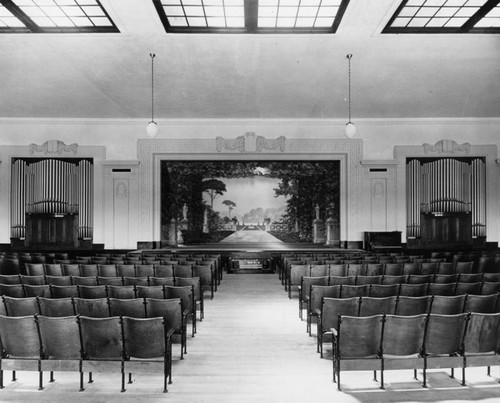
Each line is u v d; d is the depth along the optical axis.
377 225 15.65
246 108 14.59
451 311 5.30
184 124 15.77
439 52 10.91
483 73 12.05
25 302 5.30
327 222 16.02
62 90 13.13
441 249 15.47
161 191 16.05
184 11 9.25
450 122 15.67
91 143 15.73
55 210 15.54
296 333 6.50
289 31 9.91
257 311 7.93
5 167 15.52
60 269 8.55
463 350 4.52
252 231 16.11
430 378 4.74
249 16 9.29
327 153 15.79
